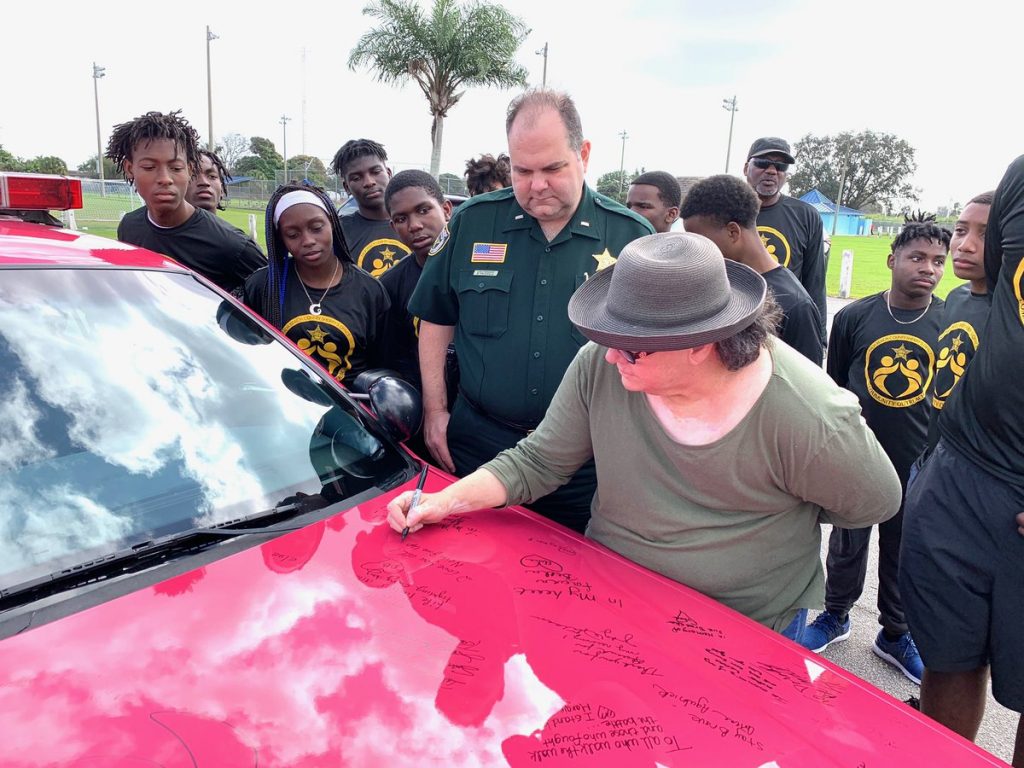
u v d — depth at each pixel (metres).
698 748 1.03
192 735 0.93
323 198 2.71
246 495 1.46
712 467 1.46
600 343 1.34
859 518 1.53
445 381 2.75
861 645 3.08
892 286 2.97
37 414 1.36
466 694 1.06
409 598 1.28
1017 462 1.75
